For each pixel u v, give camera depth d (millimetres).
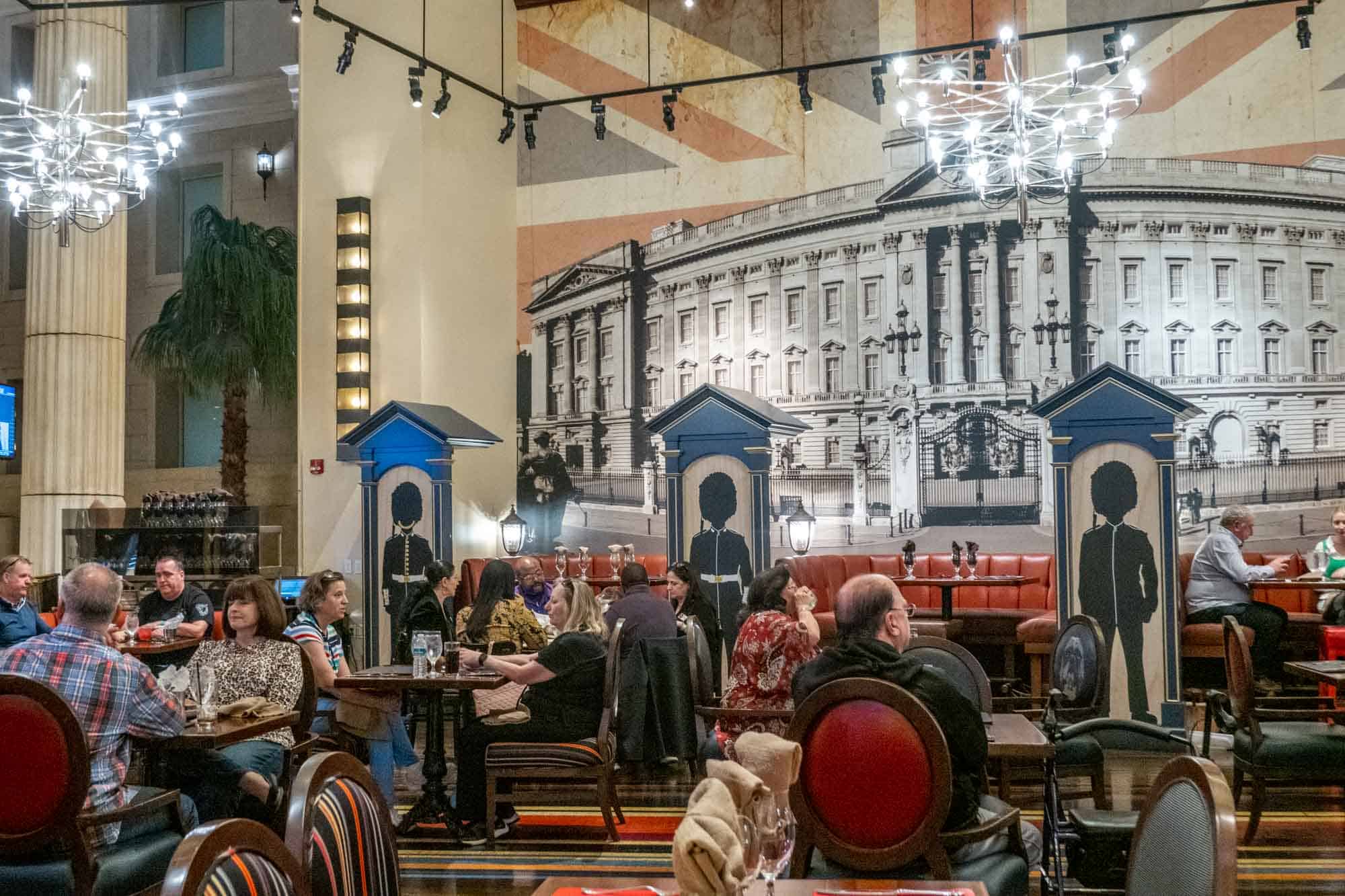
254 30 14531
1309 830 5562
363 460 9570
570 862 5148
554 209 12711
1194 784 2006
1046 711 4844
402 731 5922
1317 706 6609
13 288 15539
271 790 4699
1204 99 10719
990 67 11312
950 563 10789
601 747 5496
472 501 11828
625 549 10742
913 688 3094
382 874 2223
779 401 11906
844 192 11719
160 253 15047
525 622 6809
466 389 11859
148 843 3947
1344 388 10375
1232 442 10602
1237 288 10648
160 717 3971
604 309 12531
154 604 7566
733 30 12195
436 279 11438
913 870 3102
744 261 12070
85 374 11242
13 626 6719
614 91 12570
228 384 12406
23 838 3516
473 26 12133
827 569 10883
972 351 11234
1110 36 8875
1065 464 8023
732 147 12156
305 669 4973
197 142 14797
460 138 11875
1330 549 8516
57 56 11391
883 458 11516
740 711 4836
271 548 10312
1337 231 10414
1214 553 8570
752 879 1900
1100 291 10914
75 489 11156
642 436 12344
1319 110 10430
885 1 11688
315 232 11516
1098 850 3783
